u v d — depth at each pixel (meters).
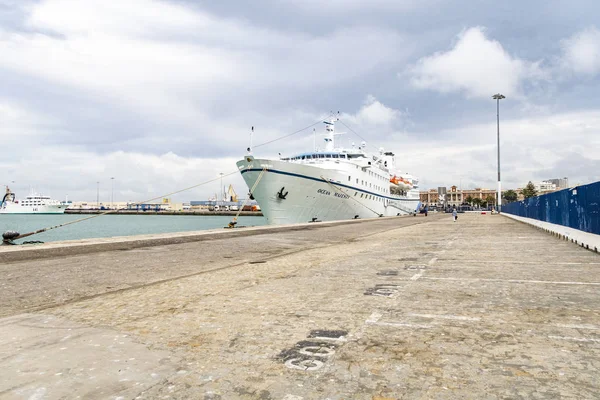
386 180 53.47
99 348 3.86
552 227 20.84
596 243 11.91
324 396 2.82
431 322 4.65
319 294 6.33
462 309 5.24
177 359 3.56
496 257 10.90
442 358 3.51
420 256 11.53
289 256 12.16
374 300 5.84
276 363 3.45
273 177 31.88
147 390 2.93
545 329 4.31
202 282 7.63
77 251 13.09
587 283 6.91
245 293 6.49
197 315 5.12
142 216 160.38
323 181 35.09
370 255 12.10
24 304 5.96
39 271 9.26
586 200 16.11
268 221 33.75
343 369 3.30
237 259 11.49
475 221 40.34
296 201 33.72
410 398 2.77
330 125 46.81
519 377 3.09
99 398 2.80
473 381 3.03
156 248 14.69
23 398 2.80
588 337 4.02
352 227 29.31
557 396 2.76
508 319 4.73
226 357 3.60
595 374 3.12
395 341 3.99
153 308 5.55
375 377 3.13
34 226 73.44
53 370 3.30
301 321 4.77
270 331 4.38
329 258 11.47
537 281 7.17
